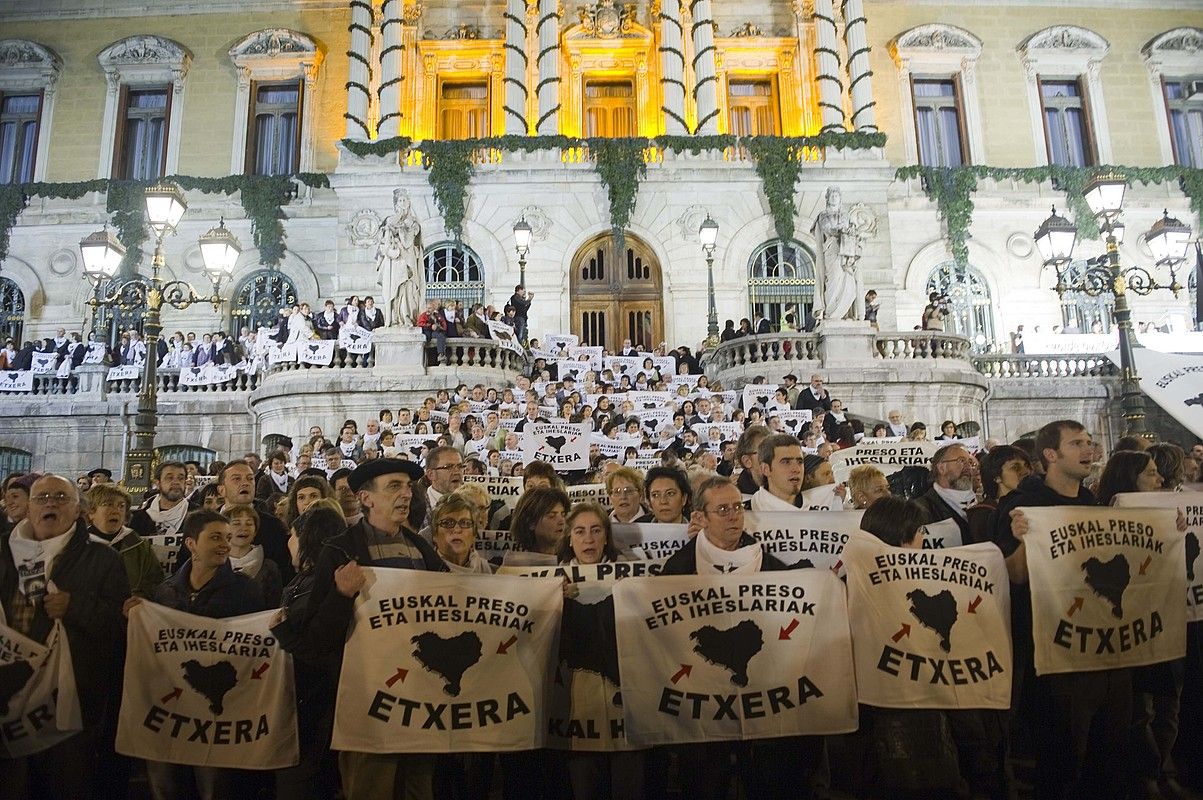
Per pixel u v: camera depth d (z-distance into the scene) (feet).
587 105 100.27
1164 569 17.88
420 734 15.42
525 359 70.54
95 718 17.28
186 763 16.57
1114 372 79.10
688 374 70.69
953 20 104.78
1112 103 103.45
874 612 16.69
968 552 17.10
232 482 23.54
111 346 78.84
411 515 22.15
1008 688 16.47
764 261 90.89
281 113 101.91
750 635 16.44
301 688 17.34
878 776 17.03
